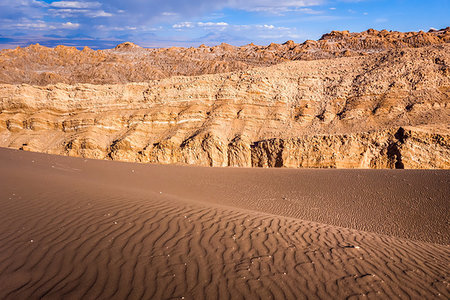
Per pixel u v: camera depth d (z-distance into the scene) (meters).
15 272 5.52
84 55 117.50
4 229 7.31
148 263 6.12
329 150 30.88
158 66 110.62
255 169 27.62
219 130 37.03
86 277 5.54
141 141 37.78
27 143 38.88
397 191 17.83
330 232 9.19
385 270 6.56
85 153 36.88
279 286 5.66
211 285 5.56
